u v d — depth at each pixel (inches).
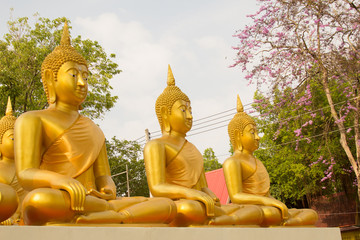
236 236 256.5
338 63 620.1
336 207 936.9
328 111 781.3
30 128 238.7
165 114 336.2
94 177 263.1
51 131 246.4
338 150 853.8
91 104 786.2
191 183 320.8
